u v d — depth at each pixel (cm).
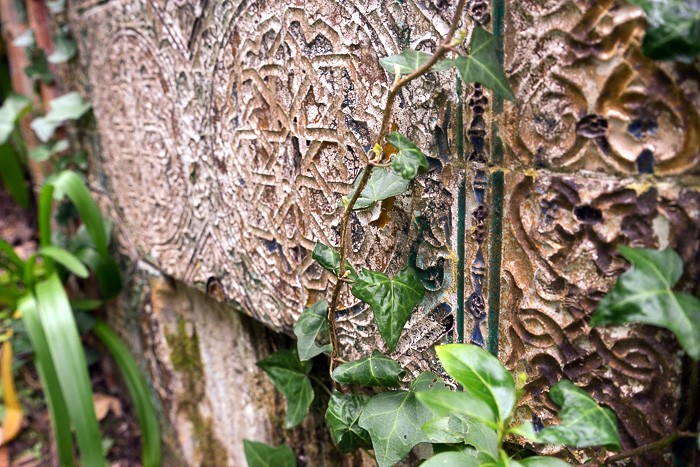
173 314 80
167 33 58
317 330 45
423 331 41
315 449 61
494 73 32
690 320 28
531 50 32
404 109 38
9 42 107
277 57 45
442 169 37
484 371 32
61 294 76
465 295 37
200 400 82
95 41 74
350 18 39
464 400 32
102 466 70
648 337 31
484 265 36
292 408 52
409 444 39
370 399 41
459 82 35
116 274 85
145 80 64
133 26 64
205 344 76
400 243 40
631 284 28
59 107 81
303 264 48
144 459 85
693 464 31
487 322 37
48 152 92
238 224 55
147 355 86
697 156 28
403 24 37
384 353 43
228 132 53
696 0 26
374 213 41
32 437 103
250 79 49
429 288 40
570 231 32
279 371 52
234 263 57
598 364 32
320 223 45
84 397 70
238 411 73
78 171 92
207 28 52
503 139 34
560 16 30
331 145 43
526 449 36
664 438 31
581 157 31
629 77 29
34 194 136
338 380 41
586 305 32
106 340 91
